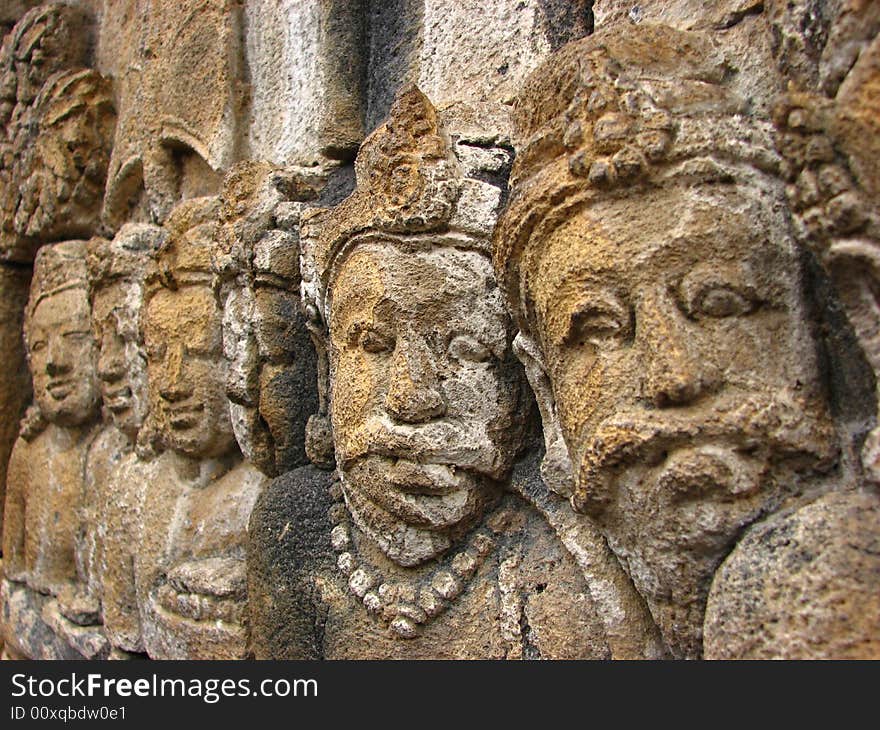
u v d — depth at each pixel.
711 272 0.77
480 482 1.07
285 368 1.38
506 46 1.29
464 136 1.13
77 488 2.08
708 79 0.88
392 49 1.51
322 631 1.16
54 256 2.17
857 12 0.71
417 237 1.04
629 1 1.07
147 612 1.60
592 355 0.83
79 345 2.11
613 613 0.93
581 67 0.84
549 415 0.98
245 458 1.58
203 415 1.56
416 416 1.02
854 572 0.67
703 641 0.77
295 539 1.23
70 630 1.91
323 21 1.54
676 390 0.75
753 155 0.78
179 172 1.87
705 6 0.96
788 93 0.73
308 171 1.47
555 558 1.03
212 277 1.54
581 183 0.82
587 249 0.81
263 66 1.70
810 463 0.75
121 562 1.74
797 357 0.77
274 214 1.40
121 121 2.04
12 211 2.43
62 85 2.19
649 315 0.78
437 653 1.05
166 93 1.84
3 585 2.36
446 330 1.04
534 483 1.04
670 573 0.80
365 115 1.54
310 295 1.27
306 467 1.32
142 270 1.80
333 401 1.15
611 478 0.81
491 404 1.05
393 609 1.08
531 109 0.93
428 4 1.43
